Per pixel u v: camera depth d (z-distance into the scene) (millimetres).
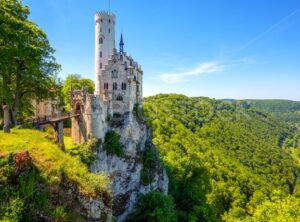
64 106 80750
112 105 65188
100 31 76000
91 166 48750
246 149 168500
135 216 53188
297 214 56594
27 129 38219
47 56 48406
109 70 67750
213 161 116000
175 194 79188
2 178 19172
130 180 61781
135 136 68062
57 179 21688
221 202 90062
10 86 45812
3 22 39188
